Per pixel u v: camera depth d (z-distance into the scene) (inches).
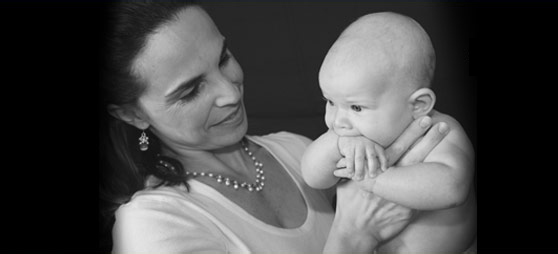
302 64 104.5
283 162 54.0
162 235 40.2
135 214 41.9
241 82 46.7
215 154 49.1
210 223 42.7
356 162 40.7
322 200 53.1
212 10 101.3
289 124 101.7
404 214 43.6
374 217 44.4
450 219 45.2
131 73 39.5
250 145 53.8
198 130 43.5
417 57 39.8
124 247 41.1
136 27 38.4
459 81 71.8
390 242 46.9
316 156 44.2
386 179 40.1
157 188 44.5
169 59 39.0
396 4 86.7
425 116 41.8
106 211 47.6
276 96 104.9
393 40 39.4
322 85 41.3
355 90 39.3
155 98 40.7
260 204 47.4
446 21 75.4
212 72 41.9
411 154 42.0
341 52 40.1
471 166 40.7
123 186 46.8
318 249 47.5
